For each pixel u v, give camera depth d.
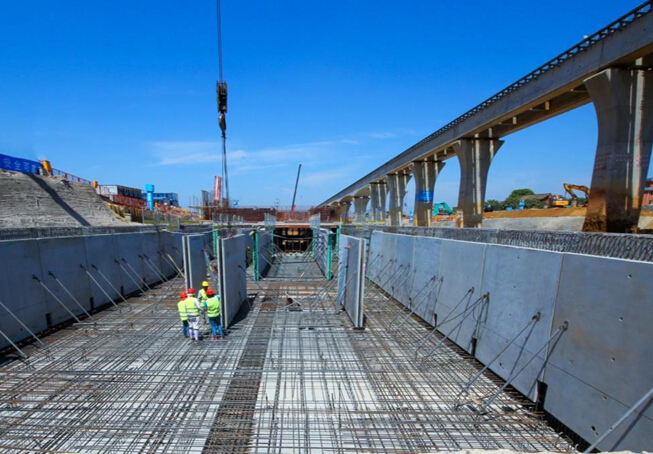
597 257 5.16
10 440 5.26
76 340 9.25
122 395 6.44
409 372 7.49
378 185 60.19
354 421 5.76
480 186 31.59
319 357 8.20
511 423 5.71
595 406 4.98
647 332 4.34
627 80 16.08
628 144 16.31
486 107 26.31
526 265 6.64
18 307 9.00
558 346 5.74
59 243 10.62
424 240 11.29
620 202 16.58
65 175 31.83
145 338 9.38
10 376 7.26
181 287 16.09
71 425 5.55
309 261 24.80
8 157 27.06
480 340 7.93
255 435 5.39
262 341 9.24
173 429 5.43
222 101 14.23
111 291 13.14
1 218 22.80
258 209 38.53
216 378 7.06
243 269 13.13
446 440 5.38
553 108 23.84
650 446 4.18
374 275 17.23
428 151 37.22
